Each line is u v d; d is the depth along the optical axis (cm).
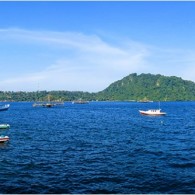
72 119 12438
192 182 3350
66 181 3372
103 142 6081
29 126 9338
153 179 3447
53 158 4519
